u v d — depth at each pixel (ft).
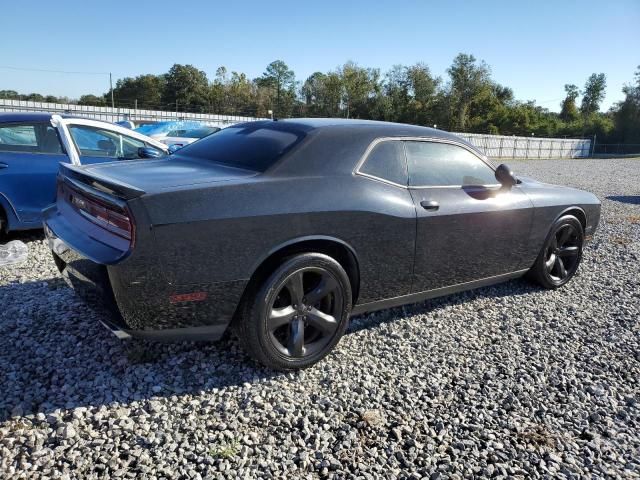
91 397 8.87
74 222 9.76
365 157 10.89
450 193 12.17
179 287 8.58
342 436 8.25
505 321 13.26
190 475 7.16
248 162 10.29
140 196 8.27
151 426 8.21
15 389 8.96
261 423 8.46
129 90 300.61
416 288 11.86
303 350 10.05
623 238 24.02
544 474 7.63
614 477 7.64
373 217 10.48
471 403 9.40
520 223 13.70
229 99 299.38
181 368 9.98
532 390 9.97
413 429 8.54
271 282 9.32
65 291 13.47
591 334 12.73
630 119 228.63
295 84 331.98
